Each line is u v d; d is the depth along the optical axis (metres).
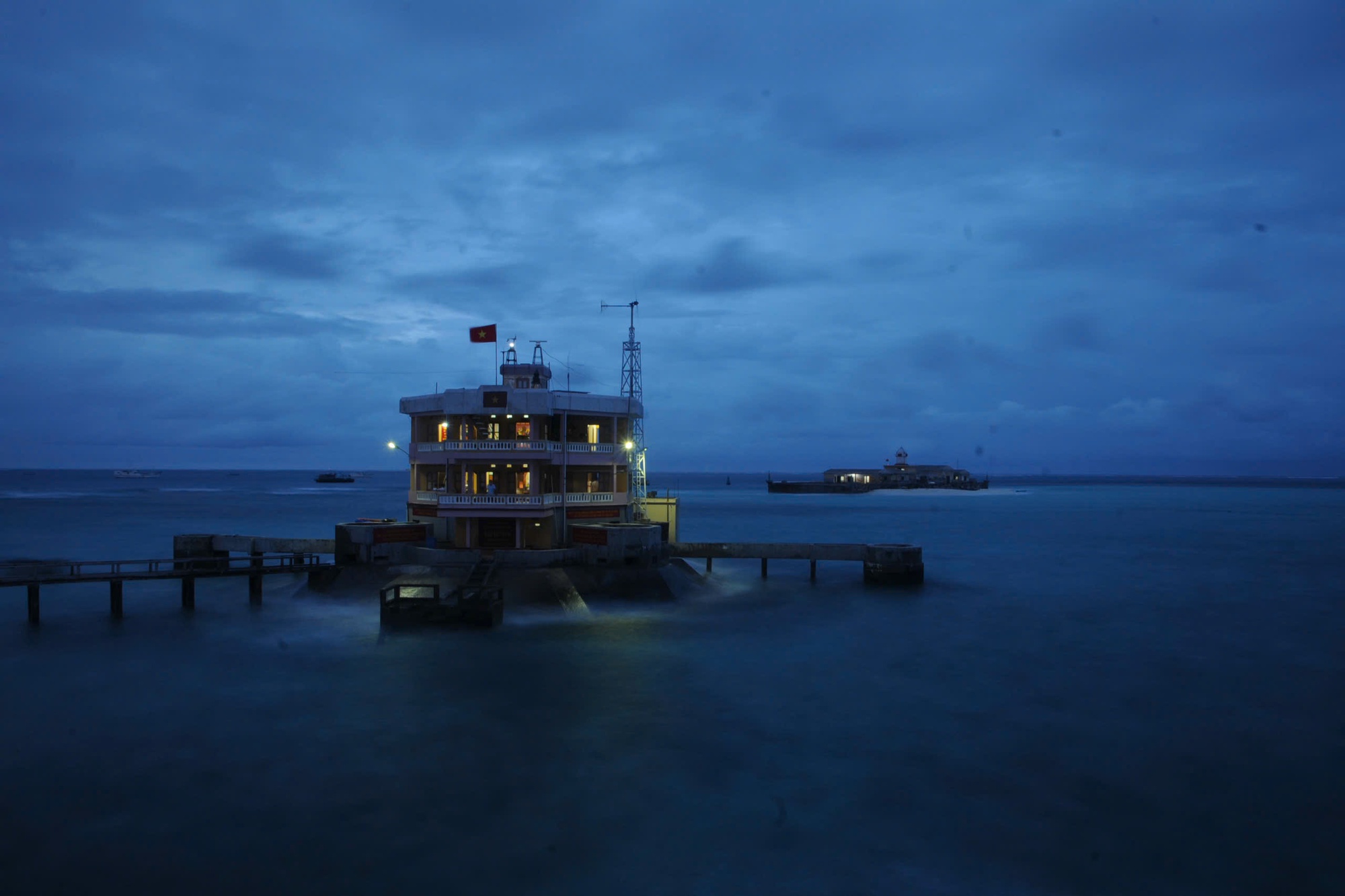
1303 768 28.97
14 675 39.03
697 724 33.00
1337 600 62.38
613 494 62.31
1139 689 38.50
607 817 24.81
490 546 58.09
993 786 27.25
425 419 63.25
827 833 23.92
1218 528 131.75
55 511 155.88
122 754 29.27
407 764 28.64
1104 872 21.91
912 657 44.12
